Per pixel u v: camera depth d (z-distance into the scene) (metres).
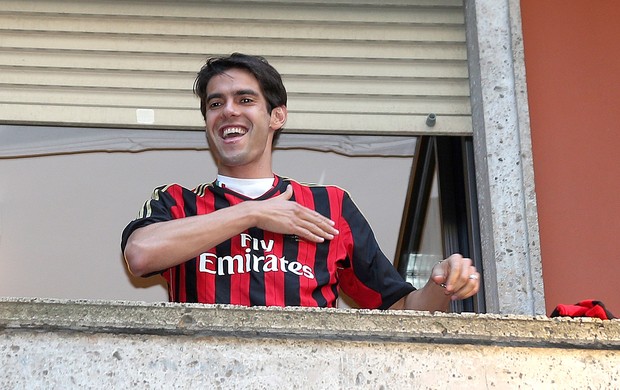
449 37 4.40
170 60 4.30
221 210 3.15
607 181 4.19
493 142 4.20
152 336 2.71
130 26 4.31
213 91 3.36
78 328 2.71
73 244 4.13
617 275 4.09
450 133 4.30
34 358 2.68
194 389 2.67
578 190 4.18
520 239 4.08
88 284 4.08
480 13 4.34
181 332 2.72
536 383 2.76
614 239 4.12
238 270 3.16
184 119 4.25
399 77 4.34
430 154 4.33
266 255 3.19
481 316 2.80
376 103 4.32
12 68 4.25
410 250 4.23
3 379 2.65
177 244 3.06
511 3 4.35
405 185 4.30
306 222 3.19
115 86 4.25
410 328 2.76
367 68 4.34
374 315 2.76
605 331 2.82
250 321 2.73
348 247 3.34
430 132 4.30
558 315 2.99
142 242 3.07
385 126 4.29
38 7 4.30
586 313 2.96
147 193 4.21
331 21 4.37
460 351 2.77
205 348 2.71
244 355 2.71
